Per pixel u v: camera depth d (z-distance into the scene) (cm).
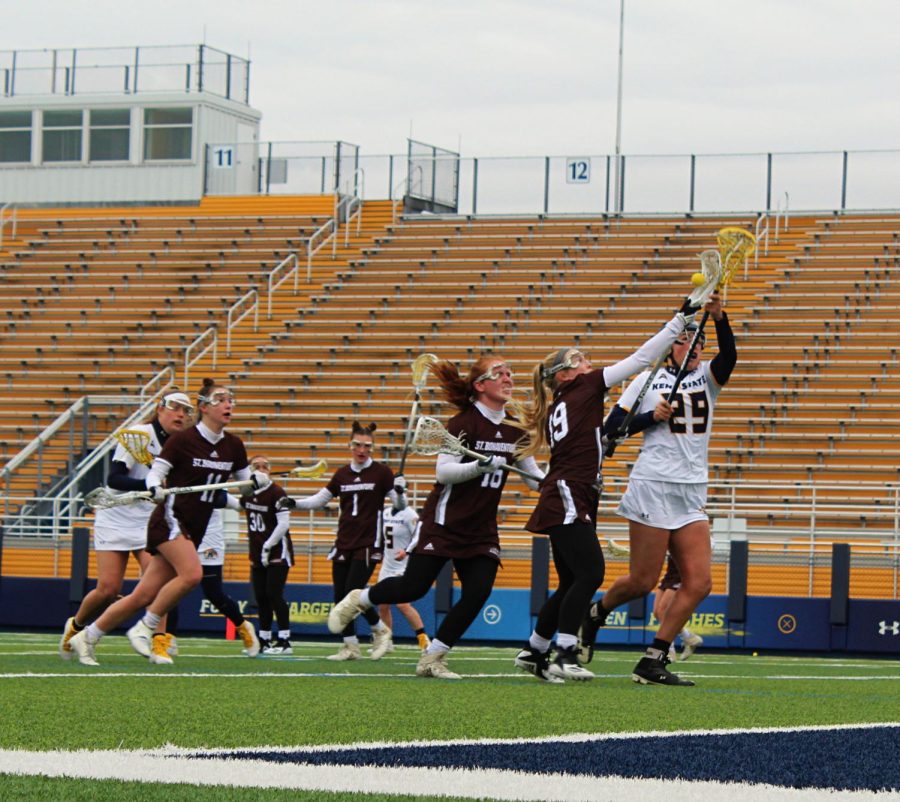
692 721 1549
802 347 6372
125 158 8612
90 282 7712
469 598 2281
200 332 7212
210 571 3189
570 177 7631
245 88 8919
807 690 2186
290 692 1838
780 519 5675
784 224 7225
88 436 6638
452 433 2288
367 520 3278
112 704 1600
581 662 2380
